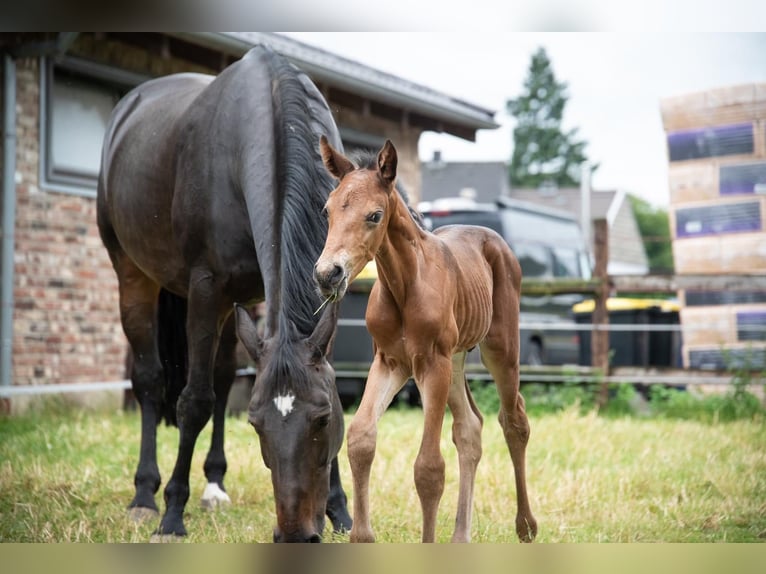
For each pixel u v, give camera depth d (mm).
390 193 3936
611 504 5859
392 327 4148
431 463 3965
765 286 10562
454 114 13477
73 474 6602
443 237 4773
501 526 5277
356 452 3949
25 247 9547
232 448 7719
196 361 5434
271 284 4609
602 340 10836
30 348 9562
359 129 12953
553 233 15461
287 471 3883
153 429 6266
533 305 12938
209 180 5461
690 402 10555
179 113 6113
